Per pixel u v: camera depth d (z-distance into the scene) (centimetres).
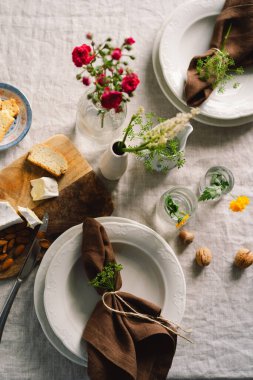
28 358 87
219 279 92
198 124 94
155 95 94
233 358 90
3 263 86
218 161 94
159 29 94
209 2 91
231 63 87
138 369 82
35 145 88
